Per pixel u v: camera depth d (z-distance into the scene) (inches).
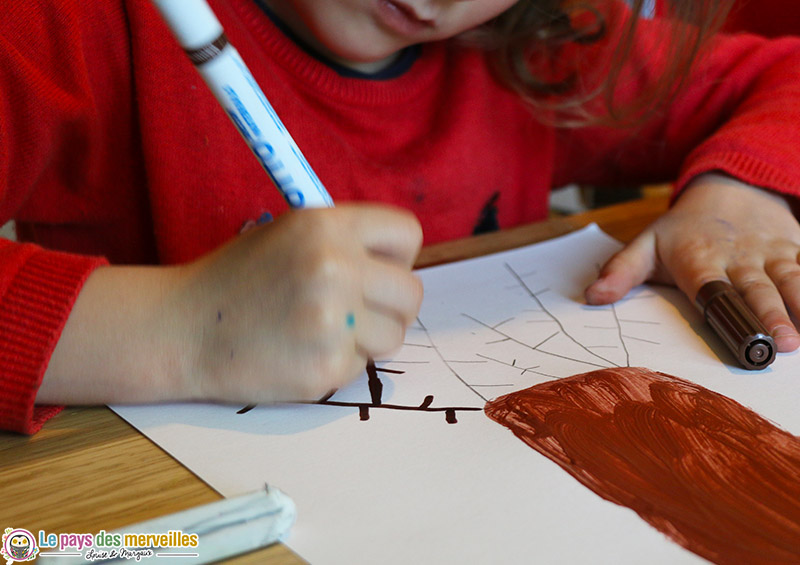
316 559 10.4
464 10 23.2
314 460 12.9
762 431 13.8
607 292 20.0
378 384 15.7
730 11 32.5
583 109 32.7
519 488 12.1
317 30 23.7
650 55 30.9
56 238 26.5
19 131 21.2
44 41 21.8
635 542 10.9
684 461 12.8
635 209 28.7
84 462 12.9
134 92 24.9
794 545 10.9
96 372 14.6
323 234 14.7
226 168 26.0
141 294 15.4
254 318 14.6
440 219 30.6
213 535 10.3
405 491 12.0
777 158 23.9
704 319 18.9
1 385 13.8
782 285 19.5
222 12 25.5
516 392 15.3
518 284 21.3
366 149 28.9
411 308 16.0
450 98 30.9
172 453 13.2
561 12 30.4
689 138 32.8
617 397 15.0
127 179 25.9
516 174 33.9
